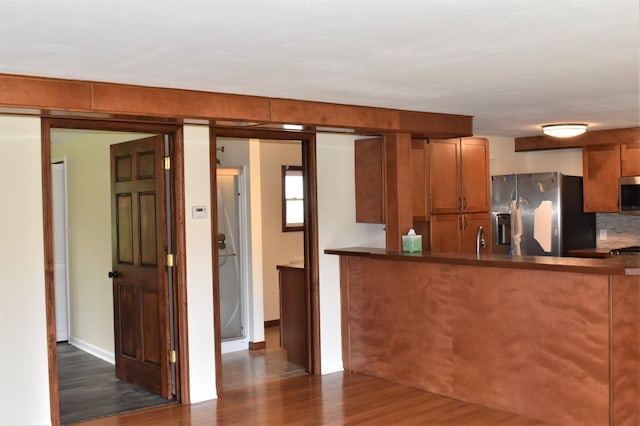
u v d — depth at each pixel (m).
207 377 5.06
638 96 4.91
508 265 4.41
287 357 6.26
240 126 5.04
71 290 7.16
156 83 4.14
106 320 6.46
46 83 3.88
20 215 4.26
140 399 5.10
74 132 6.30
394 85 4.33
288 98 4.78
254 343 6.81
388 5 2.62
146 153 5.19
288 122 4.81
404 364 5.30
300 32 3.00
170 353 5.05
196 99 4.41
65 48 3.22
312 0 2.54
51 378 4.36
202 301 5.05
